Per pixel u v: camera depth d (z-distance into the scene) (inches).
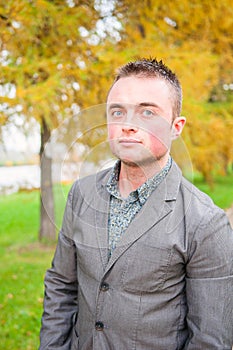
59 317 50.6
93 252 43.5
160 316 41.4
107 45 156.6
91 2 147.2
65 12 138.9
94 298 43.3
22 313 150.9
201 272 40.8
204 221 40.5
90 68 143.7
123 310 41.5
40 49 153.3
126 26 167.0
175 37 188.4
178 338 42.3
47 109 127.4
